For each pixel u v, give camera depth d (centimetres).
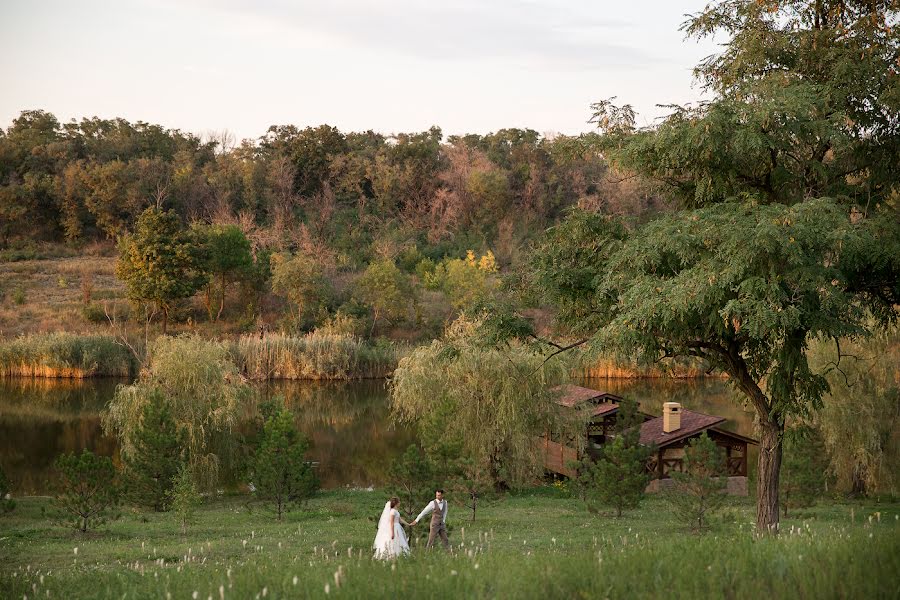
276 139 14325
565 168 13238
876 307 2000
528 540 2230
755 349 1942
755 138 1653
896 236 1722
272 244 10688
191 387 3872
